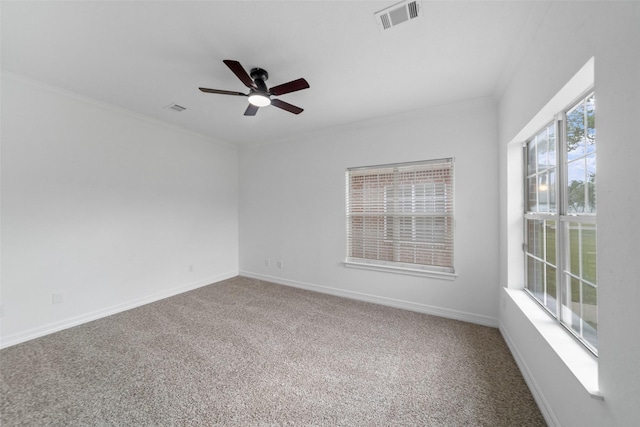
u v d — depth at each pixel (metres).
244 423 1.50
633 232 0.84
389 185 3.37
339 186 3.72
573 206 1.53
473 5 1.51
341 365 2.06
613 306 0.94
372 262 3.51
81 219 2.81
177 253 3.80
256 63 2.11
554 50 1.41
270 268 4.42
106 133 3.01
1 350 2.26
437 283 3.03
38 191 2.52
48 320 2.57
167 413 1.57
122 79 2.39
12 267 2.37
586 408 1.10
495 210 2.71
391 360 2.13
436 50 1.95
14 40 1.83
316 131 3.88
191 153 3.98
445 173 3.00
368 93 2.64
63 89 2.59
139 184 3.34
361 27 1.70
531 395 1.71
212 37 1.80
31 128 2.46
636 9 0.81
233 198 4.70
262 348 2.31
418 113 3.07
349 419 1.53
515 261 2.36
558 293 1.68
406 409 1.61
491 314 2.75
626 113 0.87
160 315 3.03
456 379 1.89
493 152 2.72
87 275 2.86
